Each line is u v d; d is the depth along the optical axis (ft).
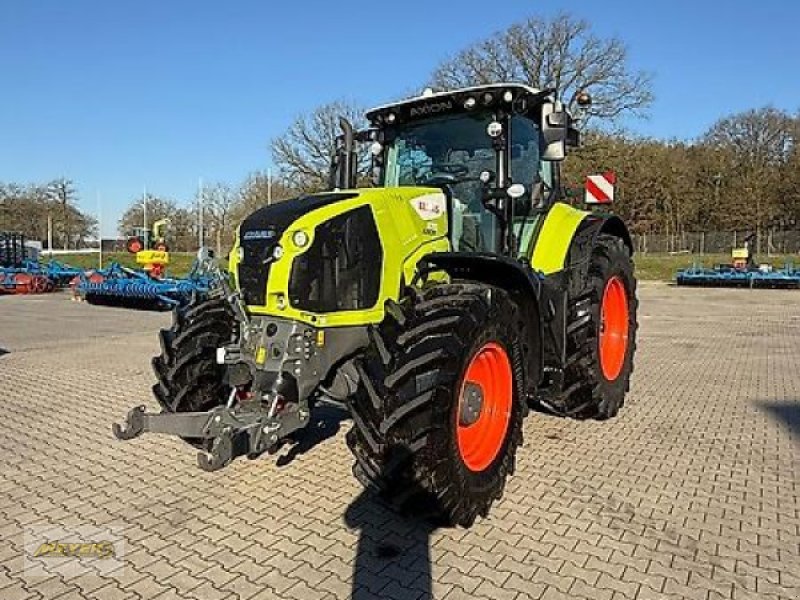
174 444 16.65
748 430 17.61
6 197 196.03
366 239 12.61
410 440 10.71
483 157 15.67
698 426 17.99
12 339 34.55
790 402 20.61
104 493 13.48
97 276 55.16
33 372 25.58
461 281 13.88
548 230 17.06
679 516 12.22
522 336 13.87
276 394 11.69
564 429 17.63
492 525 11.85
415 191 14.20
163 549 11.08
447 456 10.93
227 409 11.39
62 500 13.12
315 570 10.36
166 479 14.24
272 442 11.57
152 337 35.27
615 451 15.88
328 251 12.16
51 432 17.67
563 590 9.70
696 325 41.14
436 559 10.65
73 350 30.86
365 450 11.00
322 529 11.79
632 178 137.59
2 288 67.00
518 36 105.40
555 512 12.39
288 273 11.86
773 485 13.75
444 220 14.74
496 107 15.40
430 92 16.20
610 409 18.16
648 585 9.83
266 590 9.78
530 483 13.80
